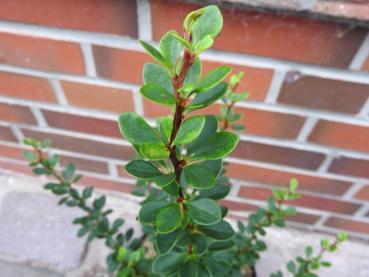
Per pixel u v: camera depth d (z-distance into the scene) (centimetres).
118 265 75
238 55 62
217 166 42
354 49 57
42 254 102
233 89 59
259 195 96
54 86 77
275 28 57
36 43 68
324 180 86
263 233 74
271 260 103
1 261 101
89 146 92
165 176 36
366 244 106
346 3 50
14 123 89
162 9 57
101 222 78
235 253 76
